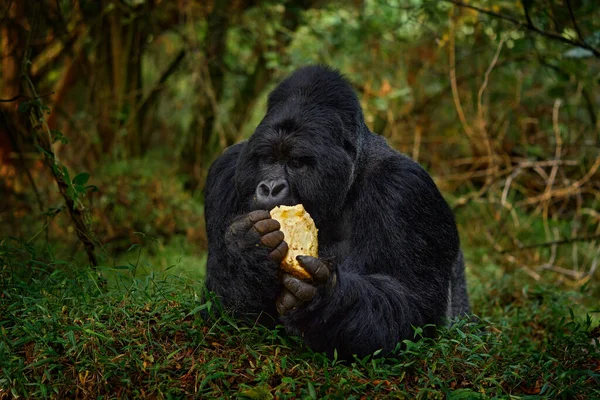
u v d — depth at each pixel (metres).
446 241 4.17
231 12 9.73
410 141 10.20
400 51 10.27
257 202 3.56
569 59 7.45
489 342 4.20
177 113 11.43
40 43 8.14
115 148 9.06
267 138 3.67
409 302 3.85
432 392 3.35
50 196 7.89
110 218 7.97
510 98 10.07
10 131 6.09
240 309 3.60
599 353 3.83
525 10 6.27
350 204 4.07
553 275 7.59
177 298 3.99
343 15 10.17
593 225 8.87
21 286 3.95
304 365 3.50
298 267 3.31
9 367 3.27
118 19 9.52
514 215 8.06
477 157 9.81
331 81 3.92
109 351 3.46
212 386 3.23
